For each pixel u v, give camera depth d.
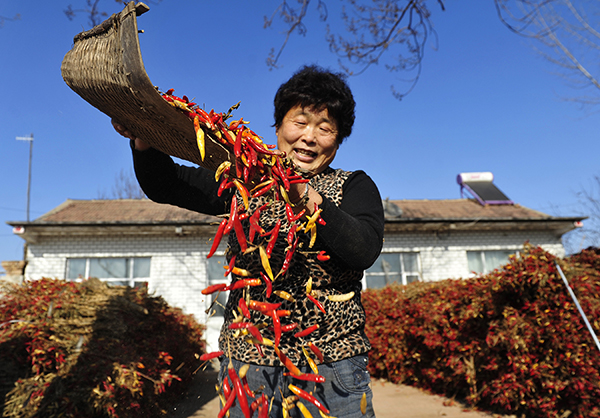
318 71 1.56
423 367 6.41
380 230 1.38
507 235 12.23
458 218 11.48
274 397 1.30
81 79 1.12
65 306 4.01
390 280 11.73
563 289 4.37
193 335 6.82
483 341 4.91
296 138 1.52
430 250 11.99
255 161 1.14
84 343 3.66
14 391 3.24
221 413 1.05
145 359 4.10
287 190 1.16
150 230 10.73
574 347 4.14
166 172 1.55
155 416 4.04
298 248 1.34
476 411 4.96
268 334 1.33
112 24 1.04
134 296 5.14
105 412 3.51
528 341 4.35
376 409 5.20
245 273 1.16
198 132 1.10
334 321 1.36
